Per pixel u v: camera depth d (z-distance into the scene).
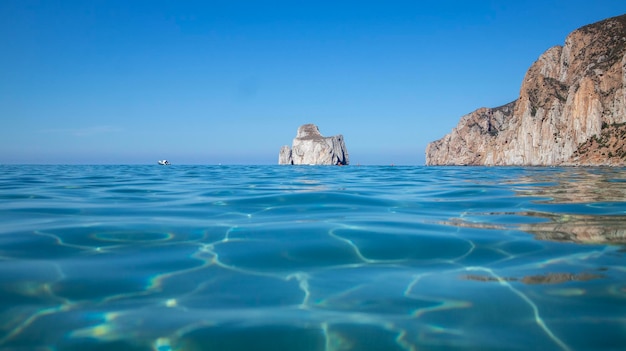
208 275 3.67
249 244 4.80
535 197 9.95
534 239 5.02
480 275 3.66
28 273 3.68
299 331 2.62
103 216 6.88
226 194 10.93
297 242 4.89
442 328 2.65
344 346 2.44
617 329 2.61
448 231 5.51
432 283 3.46
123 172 26.69
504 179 19.98
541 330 2.61
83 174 23.06
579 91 94.94
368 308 2.96
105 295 3.18
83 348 2.40
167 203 8.86
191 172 28.22
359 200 9.43
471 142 141.50
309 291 3.29
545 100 104.62
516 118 111.19
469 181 18.06
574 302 3.03
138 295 3.18
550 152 97.31
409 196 10.30
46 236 5.21
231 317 2.81
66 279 3.53
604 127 90.31
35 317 2.79
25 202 9.04
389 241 4.94
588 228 5.71
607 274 3.64
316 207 8.16
